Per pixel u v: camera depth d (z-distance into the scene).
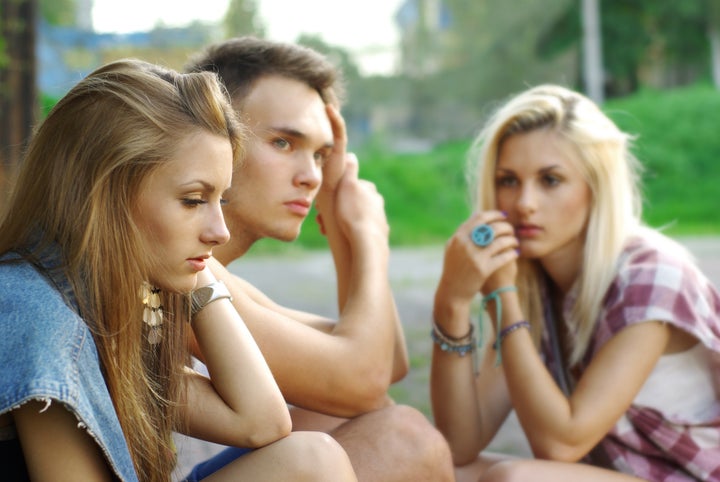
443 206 15.50
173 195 1.41
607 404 2.07
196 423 1.55
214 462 1.92
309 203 2.00
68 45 13.50
